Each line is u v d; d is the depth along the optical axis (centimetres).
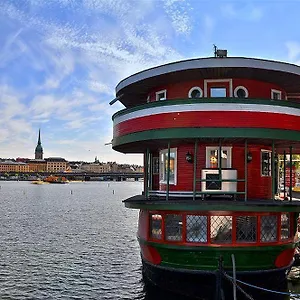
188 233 2008
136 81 2297
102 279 2655
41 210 7906
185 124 1980
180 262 2030
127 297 2261
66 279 2656
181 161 2278
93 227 5328
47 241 4172
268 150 2347
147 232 2161
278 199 2391
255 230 1995
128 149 2623
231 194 2080
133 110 2180
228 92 2230
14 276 2738
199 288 1998
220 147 2064
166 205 1983
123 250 3688
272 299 2038
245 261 1975
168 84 2348
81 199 11738
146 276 2417
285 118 1992
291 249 2120
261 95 2292
